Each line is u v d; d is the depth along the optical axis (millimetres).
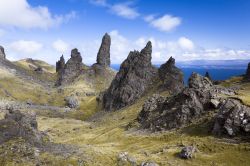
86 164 57656
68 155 60125
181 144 78750
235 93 104312
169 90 178500
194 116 92750
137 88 194125
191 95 97688
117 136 107000
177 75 188625
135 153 77500
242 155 66500
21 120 73688
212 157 68250
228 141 73062
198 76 106125
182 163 66438
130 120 134625
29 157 57531
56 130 137875
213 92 98750
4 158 56594
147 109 118000
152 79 199125
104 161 61031
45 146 64562
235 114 76562
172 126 95312
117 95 199375
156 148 80812
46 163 56281
